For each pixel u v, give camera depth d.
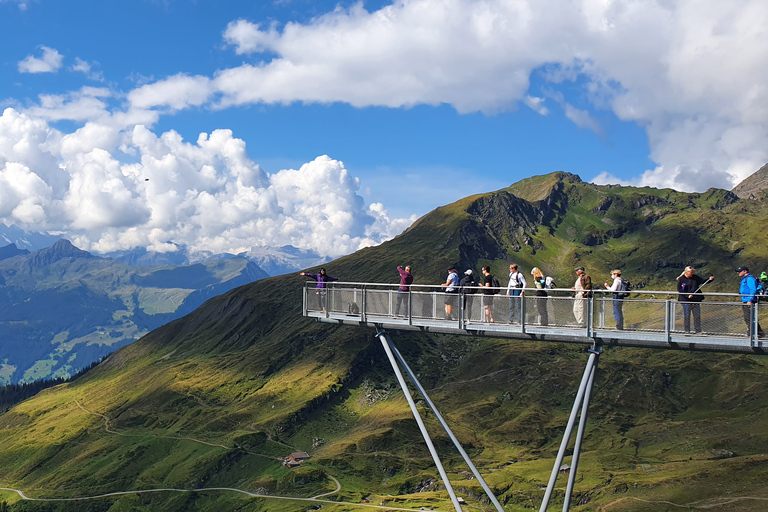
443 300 35.78
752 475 149.62
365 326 39.72
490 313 34.12
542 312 32.50
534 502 160.50
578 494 161.00
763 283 28.06
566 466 182.25
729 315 28.27
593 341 31.28
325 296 41.50
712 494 145.00
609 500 154.50
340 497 176.88
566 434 32.25
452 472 190.50
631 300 30.59
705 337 28.50
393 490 183.12
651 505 145.12
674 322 29.25
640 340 30.03
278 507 174.00
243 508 179.38
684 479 154.75
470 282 37.19
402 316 37.41
